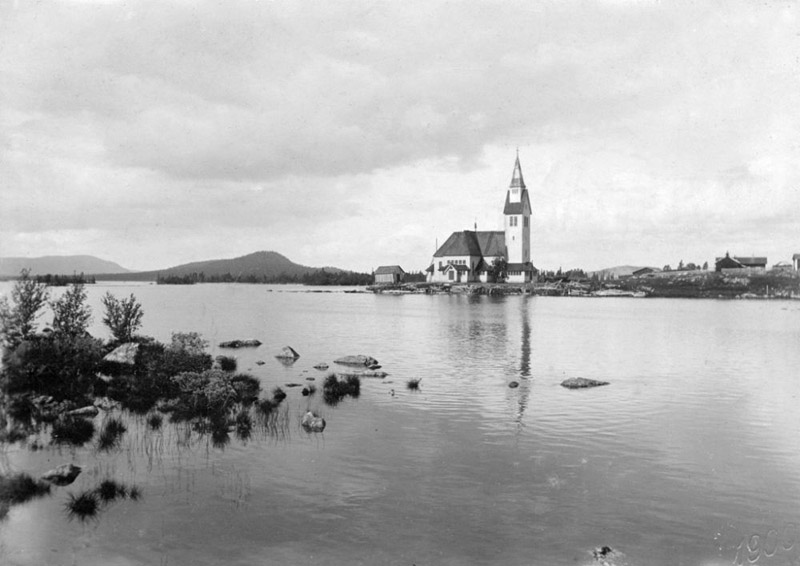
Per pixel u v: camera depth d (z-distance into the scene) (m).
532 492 16.78
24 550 13.07
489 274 188.00
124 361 31.05
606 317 88.19
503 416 25.22
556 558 13.16
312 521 14.77
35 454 19.20
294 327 68.25
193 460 18.98
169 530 14.19
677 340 57.19
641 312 100.88
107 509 15.28
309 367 37.44
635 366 40.47
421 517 15.05
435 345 51.34
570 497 16.44
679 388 32.22
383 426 23.36
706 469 18.86
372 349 48.16
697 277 187.38
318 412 25.44
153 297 162.00
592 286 184.62
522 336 59.56
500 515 15.27
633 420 24.84
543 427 23.55
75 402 25.17
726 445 21.39
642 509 15.78
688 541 14.04
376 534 14.12
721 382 34.25
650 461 19.58
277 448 20.33
